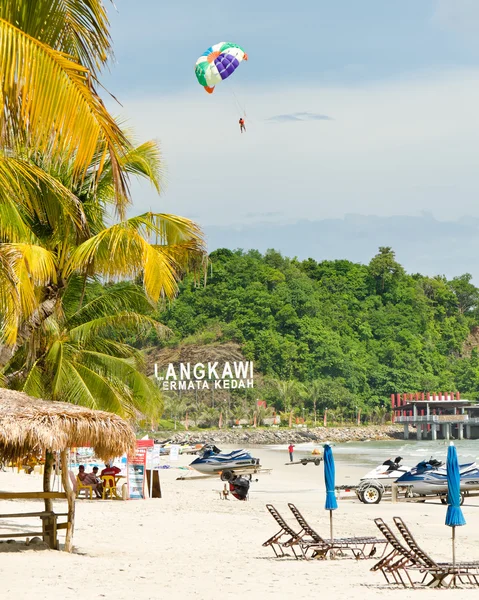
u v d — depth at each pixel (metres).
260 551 38.28
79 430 32.25
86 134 21.70
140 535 43.16
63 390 53.91
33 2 23.16
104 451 33.38
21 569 29.30
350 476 120.06
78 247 44.12
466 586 29.03
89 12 23.53
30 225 47.88
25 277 40.44
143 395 58.44
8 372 58.00
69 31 23.72
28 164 34.75
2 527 43.94
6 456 34.41
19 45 20.94
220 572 30.92
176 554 36.59
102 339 59.22
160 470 124.62
